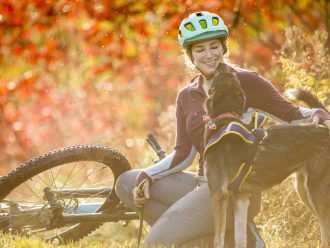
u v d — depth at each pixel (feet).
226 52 23.15
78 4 45.60
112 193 24.64
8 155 54.13
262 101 22.47
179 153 23.34
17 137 55.01
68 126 56.39
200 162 23.00
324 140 22.43
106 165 24.47
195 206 22.30
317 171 22.71
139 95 60.23
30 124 56.03
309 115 22.40
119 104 57.88
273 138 22.02
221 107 21.57
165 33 44.91
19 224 24.16
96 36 47.75
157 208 23.70
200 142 22.75
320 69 31.37
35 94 56.03
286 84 30.09
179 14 44.24
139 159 39.27
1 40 47.78
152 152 37.29
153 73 54.03
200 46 22.36
